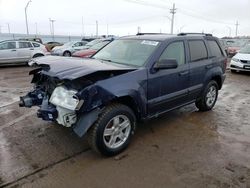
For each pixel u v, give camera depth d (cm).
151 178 317
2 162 346
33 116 531
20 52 1419
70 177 317
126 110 370
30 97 418
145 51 429
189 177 320
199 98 549
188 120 525
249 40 2420
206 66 532
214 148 399
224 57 605
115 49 483
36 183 304
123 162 353
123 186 301
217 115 563
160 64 396
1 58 1359
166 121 516
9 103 638
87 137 352
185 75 471
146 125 491
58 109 340
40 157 362
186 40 491
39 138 422
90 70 329
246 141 428
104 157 365
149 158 365
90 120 330
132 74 374
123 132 381
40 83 423
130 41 480
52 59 419
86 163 349
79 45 1859
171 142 418
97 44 1233
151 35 496
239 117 554
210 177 320
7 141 411
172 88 447
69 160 355
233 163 354
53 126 473
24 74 1153
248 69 1188
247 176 323
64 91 339
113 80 350
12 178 312
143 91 388
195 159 364
